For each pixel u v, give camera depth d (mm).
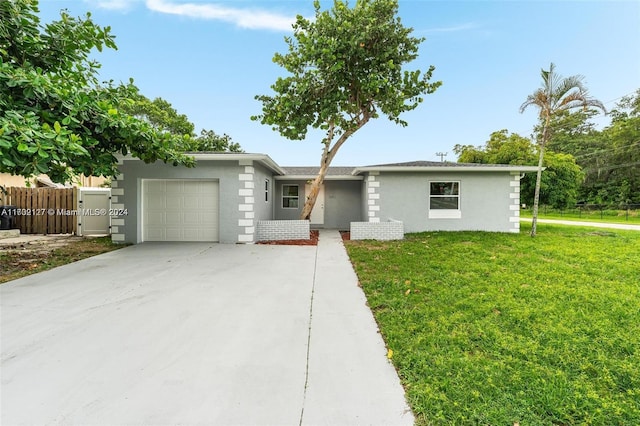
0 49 5594
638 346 2988
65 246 8562
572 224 16891
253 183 9148
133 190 9039
